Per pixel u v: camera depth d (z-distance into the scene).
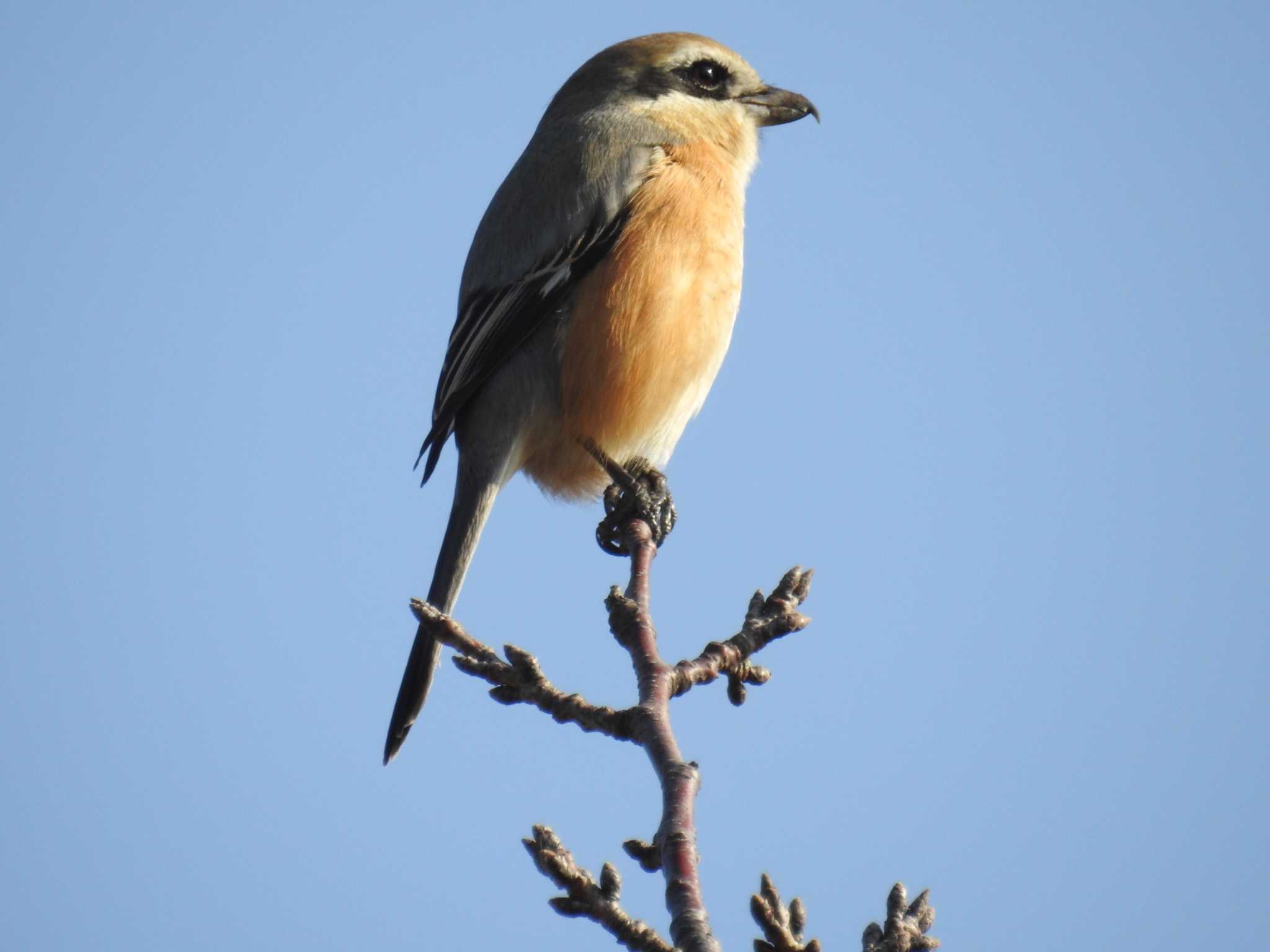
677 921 4.41
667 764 5.05
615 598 6.19
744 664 6.12
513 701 5.59
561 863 5.18
